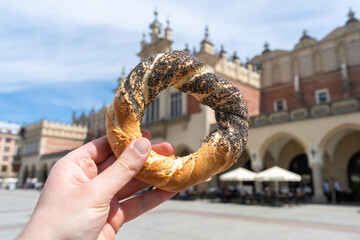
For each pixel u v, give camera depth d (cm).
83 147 155
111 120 137
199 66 148
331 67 2170
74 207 115
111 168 126
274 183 2127
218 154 136
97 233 119
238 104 152
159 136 2309
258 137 1788
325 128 1511
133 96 135
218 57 2175
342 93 2059
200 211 1216
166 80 142
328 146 1927
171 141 2227
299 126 1614
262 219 956
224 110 152
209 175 137
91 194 118
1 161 7038
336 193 1664
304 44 2375
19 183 4162
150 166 133
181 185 135
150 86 139
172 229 759
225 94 149
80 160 145
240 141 142
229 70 2328
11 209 1300
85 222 115
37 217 112
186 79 149
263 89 2595
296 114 1644
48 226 109
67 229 111
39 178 3684
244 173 1627
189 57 148
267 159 2205
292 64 2439
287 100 2402
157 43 2530
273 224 845
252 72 2564
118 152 136
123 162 126
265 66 2655
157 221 910
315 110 1568
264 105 2567
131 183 166
